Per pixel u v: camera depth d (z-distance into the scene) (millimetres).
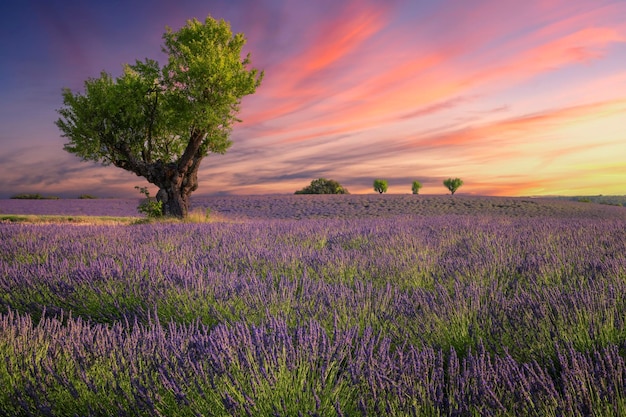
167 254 6789
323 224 13852
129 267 5602
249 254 6719
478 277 4984
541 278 4977
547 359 2670
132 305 4281
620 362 2246
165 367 2377
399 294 4316
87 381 2305
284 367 2309
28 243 8094
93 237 9523
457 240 8930
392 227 12344
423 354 2535
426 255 6508
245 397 2084
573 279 4641
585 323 3146
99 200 47188
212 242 8664
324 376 2262
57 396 2326
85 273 5164
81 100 19641
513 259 6195
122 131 20375
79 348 2795
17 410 2215
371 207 35812
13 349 2820
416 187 63281
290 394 2160
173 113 20000
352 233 10609
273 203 40719
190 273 5020
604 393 2025
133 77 20484
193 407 2125
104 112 19531
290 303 3986
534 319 3275
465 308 3553
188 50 19141
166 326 3801
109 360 2590
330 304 3939
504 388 2115
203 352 2590
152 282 4801
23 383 2410
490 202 39500
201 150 21594
